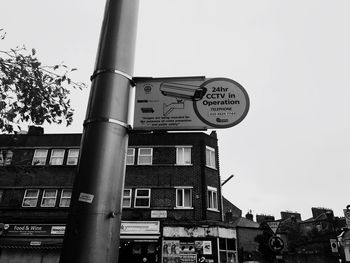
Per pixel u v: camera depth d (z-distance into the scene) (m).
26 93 5.57
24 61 5.55
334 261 28.06
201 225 19.45
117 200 2.21
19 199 21.14
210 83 3.09
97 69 2.58
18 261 19.09
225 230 20.09
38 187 21.44
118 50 2.63
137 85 3.07
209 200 21.11
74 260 1.93
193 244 19.09
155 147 22.08
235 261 20.05
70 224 2.05
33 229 19.95
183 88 3.07
